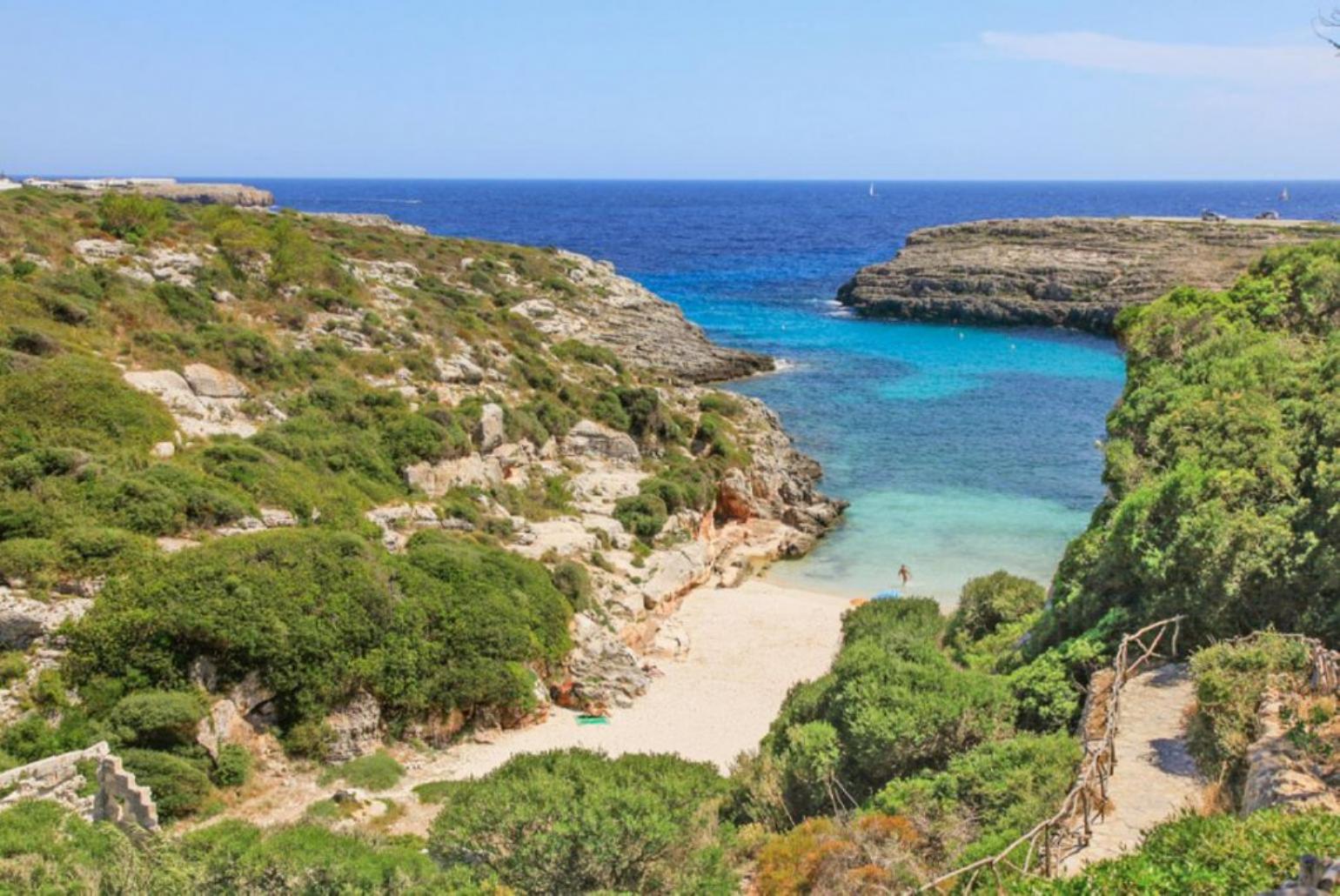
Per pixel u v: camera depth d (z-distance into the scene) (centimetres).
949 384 9169
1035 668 2344
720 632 4384
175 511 3381
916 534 5641
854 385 9044
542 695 3538
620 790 2106
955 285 13212
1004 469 6744
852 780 2125
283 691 3042
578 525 4738
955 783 1852
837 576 5122
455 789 2748
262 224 7481
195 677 2948
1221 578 2306
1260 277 4228
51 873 1981
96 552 3075
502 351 6366
